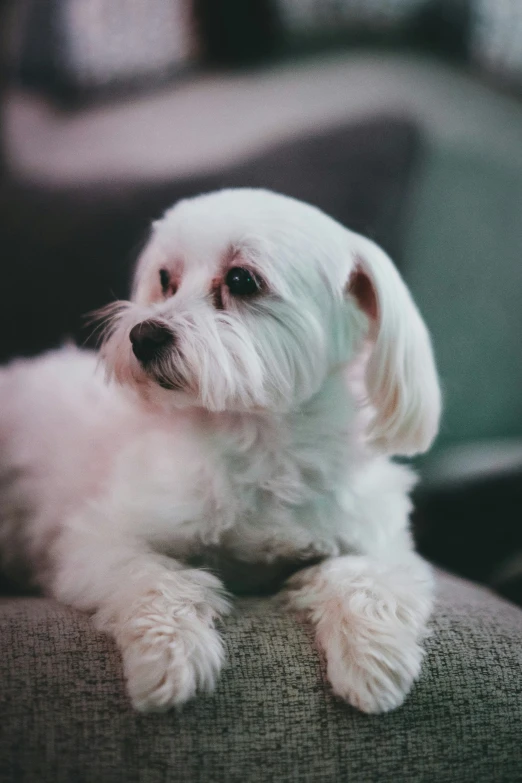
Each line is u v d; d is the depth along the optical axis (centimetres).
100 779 91
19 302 211
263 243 117
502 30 244
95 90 253
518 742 100
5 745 90
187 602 106
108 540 121
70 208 212
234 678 99
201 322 114
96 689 96
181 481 121
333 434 126
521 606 148
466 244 217
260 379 115
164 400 118
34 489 151
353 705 98
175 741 93
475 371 217
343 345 130
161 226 135
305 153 205
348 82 232
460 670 103
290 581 125
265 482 123
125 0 249
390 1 248
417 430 129
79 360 175
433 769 98
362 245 128
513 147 229
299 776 95
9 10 240
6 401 166
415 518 176
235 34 249
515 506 167
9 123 236
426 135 215
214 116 230
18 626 103
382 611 107
